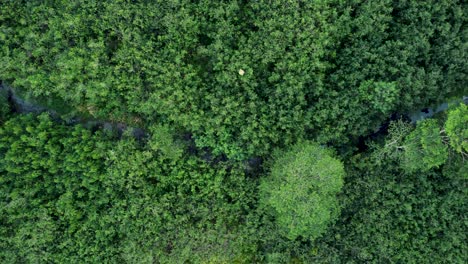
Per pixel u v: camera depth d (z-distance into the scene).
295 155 30.33
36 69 31.47
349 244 31.22
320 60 30.98
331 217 30.69
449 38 29.55
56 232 31.61
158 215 31.58
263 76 31.28
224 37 30.97
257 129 31.31
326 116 30.39
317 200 28.75
